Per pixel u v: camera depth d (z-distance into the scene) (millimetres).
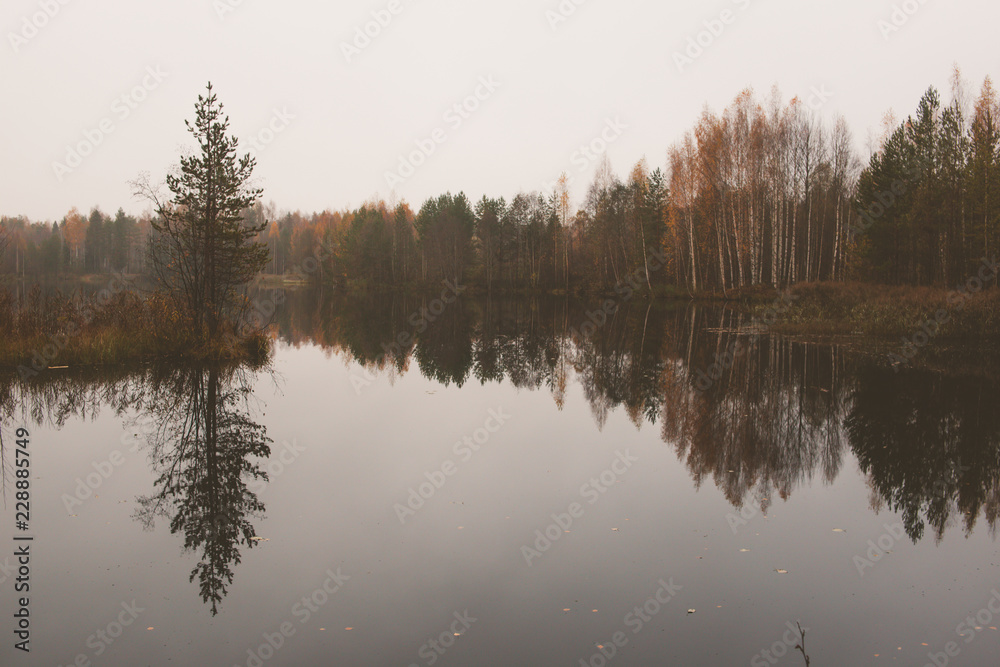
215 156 16844
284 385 14219
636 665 3969
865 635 4375
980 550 5785
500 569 5391
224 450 8961
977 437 9422
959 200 28953
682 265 50188
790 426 10242
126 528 6227
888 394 12508
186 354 16984
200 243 17234
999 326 19797
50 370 14664
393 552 5719
